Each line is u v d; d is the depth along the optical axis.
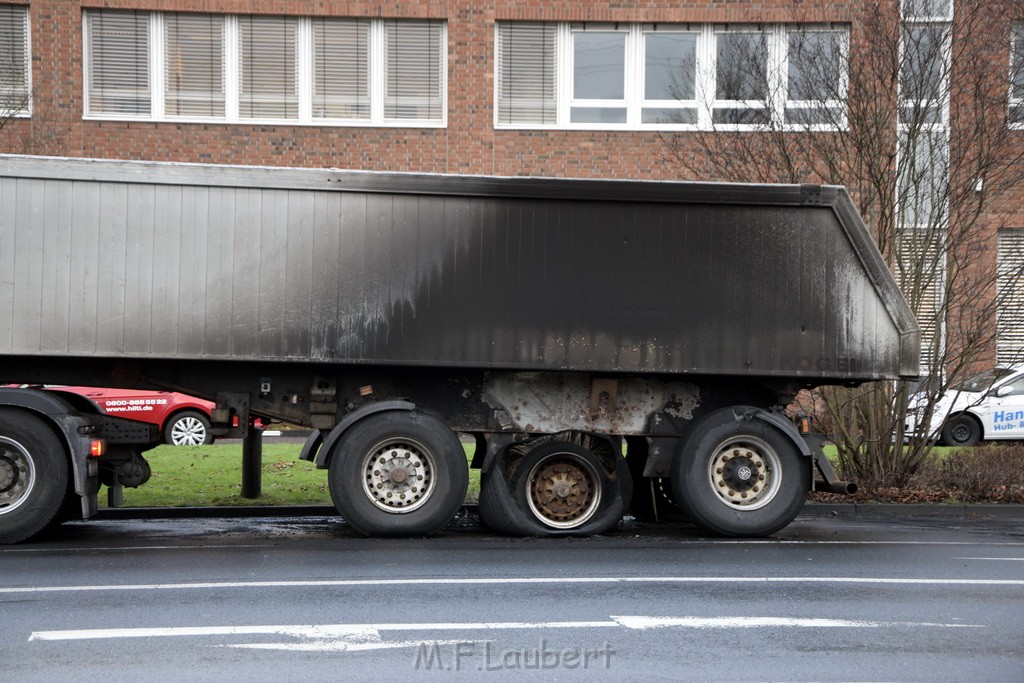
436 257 21.52
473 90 43.56
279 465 31.62
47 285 20.92
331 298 21.38
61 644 12.43
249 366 22.56
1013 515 26.06
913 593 15.66
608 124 43.78
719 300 21.88
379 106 43.81
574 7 43.47
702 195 21.83
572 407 22.58
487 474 22.12
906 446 30.00
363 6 43.31
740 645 12.52
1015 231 30.17
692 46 43.66
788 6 40.62
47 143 40.59
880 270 22.02
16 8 42.72
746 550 19.98
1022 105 28.19
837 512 26.11
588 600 14.95
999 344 30.91
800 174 28.97
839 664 11.75
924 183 28.12
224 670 11.39
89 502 20.59
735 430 21.89
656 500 24.91
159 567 17.59
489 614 14.03
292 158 43.69
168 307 21.12
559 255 21.69
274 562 18.16
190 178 21.23
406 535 21.42
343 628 13.22
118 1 42.81
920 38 27.95
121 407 41.84
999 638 12.96
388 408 21.38
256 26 43.66
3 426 20.19
